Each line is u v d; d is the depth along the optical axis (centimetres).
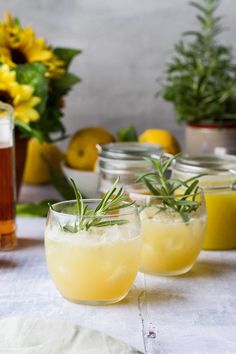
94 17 131
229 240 86
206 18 130
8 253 85
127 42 132
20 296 73
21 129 105
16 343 59
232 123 116
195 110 117
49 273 76
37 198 115
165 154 90
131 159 89
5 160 85
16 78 102
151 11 131
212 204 84
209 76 118
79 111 135
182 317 68
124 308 70
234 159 87
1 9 131
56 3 131
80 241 68
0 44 104
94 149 113
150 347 61
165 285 76
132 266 69
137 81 134
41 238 91
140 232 71
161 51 133
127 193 77
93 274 68
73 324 63
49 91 110
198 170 84
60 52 114
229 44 133
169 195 77
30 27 106
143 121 135
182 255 76
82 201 71
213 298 72
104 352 58
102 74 134
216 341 63
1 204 85
